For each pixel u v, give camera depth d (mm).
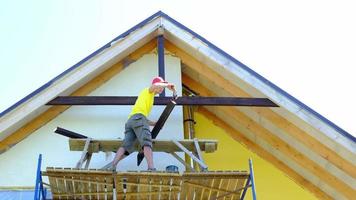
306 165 9844
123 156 8570
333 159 9172
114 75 10344
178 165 9375
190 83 10930
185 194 8391
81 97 9641
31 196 8984
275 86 9328
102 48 9844
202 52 9820
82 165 9203
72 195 8305
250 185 7961
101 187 8117
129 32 10117
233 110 10242
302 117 9000
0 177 9078
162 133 9664
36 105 9273
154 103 9617
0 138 9305
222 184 8125
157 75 10414
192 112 10531
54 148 9461
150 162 8062
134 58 10539
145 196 8414
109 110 9945
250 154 10578
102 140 8922
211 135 10727
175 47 10586
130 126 8508
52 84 9453
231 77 9820
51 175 7809
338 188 9719
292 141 9773
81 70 9664
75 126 9703
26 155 9352
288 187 10281
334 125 8836
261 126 10102
